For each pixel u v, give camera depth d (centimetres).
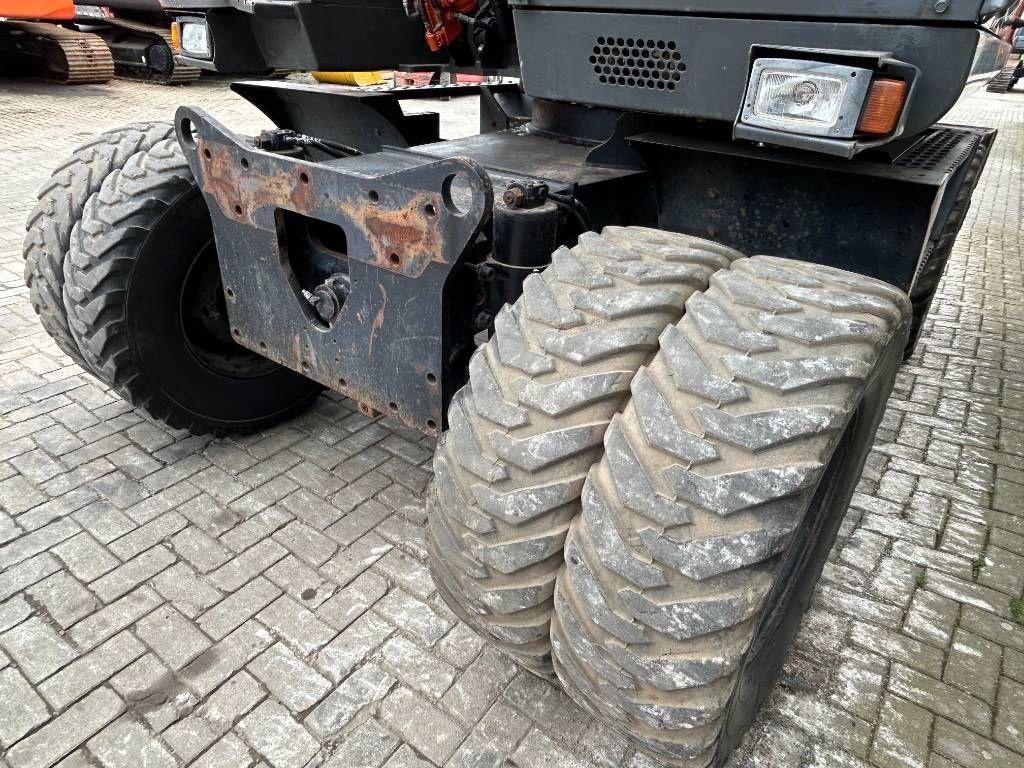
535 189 192
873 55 151
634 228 178
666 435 134
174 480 294
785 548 130
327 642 226
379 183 193
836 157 208
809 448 130
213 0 273
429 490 175
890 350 161
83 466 299
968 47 153
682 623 134
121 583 243
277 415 330
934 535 291
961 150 280
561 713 207
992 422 377
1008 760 203
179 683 211
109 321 267
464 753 196
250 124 1079
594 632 146
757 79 166
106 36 1391
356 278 213
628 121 237
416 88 334
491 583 162
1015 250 701
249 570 251
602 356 147
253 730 199
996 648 240
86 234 263
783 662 217
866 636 242
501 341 159
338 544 265
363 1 282
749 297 143
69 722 198
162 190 263
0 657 215
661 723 144
